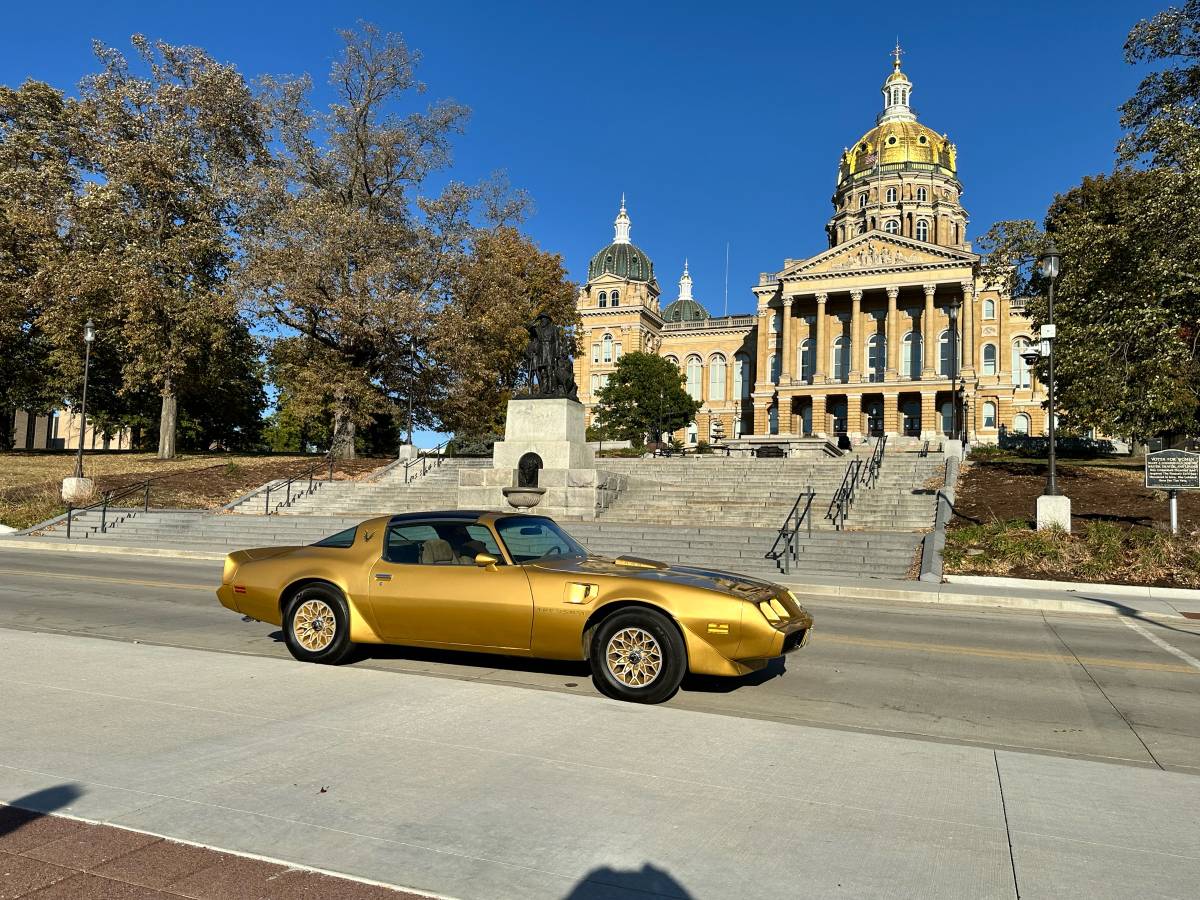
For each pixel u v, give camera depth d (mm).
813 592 16219
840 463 32250
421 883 3387
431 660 8398
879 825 4098
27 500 29562
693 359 105000
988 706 7312
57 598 12688
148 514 26562
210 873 3434
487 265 38594
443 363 37531
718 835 3918
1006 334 82000
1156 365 25828
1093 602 14492
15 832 3809
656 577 7148
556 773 4715
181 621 10703
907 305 84562
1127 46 29000
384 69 38969
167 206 38094
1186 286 25000
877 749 5438
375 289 34938
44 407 50031
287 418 84375
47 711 5793
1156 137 26906
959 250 78688
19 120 40594
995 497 25125
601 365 101750
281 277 33281
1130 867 3680
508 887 3365
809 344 88750
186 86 38094
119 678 6805
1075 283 29531
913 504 24859
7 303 37594
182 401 57344
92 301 35250
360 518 25828
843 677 8336
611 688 6930
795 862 3656
